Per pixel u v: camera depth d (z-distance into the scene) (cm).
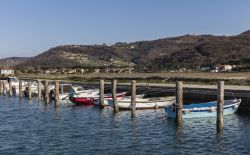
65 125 3947
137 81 8838
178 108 3597
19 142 3144
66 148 2908
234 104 4131
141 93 6084
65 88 7588
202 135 3259
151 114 4541
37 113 4994
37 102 6500
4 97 7700
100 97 5191
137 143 3034
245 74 11594
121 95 5828
